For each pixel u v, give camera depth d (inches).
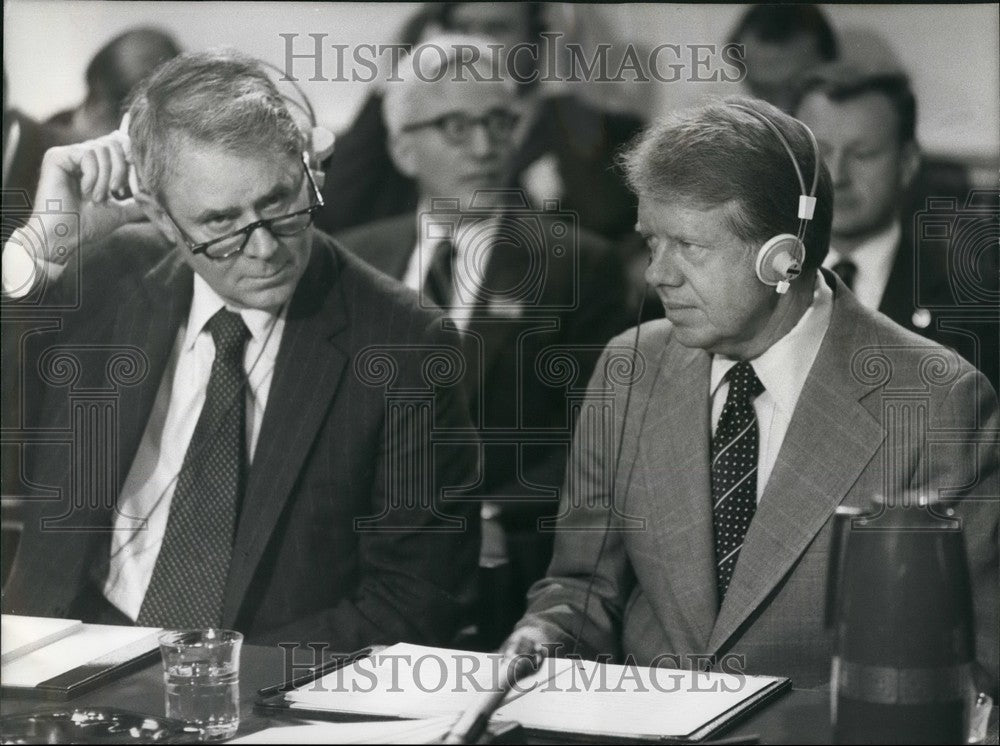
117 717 114.4
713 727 111.1
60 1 160.2
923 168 157.9
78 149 161.9
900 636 103.3
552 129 160.9
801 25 157.5
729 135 157.8
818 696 124.7
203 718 113.1
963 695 105.2
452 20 160.6
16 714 116.9
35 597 163.5
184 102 160.4
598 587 162.9
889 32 156.8
